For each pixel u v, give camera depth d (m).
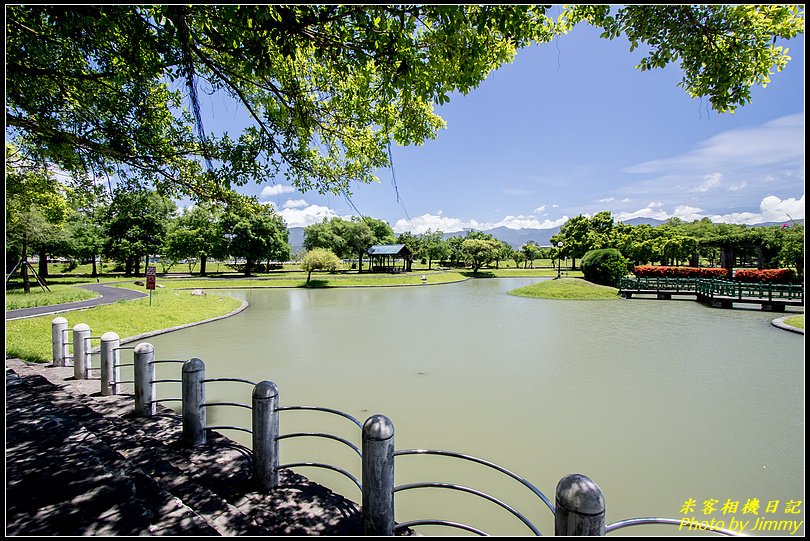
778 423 5.71
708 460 4.68
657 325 14.24
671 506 3.85
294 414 6.03
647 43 3.42
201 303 18.44
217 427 3.58
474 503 3.86
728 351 10.11
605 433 5.38
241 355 9.73
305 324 14.70
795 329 12.48
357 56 2.81
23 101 4.21
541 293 25.84
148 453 3.30
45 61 3.91
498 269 64.06
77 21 2.99
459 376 8.00
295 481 3.06
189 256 46.81
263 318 16.39
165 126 5.05
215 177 4.45
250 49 2.85
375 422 2.37
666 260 40.66
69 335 10.09
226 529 2.34
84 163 4.89
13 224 18.66
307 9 2.62
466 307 20.30
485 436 5.28
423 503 3.86
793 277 22.39
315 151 5.15
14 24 3.28
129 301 15.55
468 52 2.98
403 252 56.19
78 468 2.66
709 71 3.37
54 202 14.11
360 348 10.56
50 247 30.41
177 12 2.71
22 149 5.34
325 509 2.69
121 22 3.00
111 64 4.01
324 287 35.44
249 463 3.30
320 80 4.38
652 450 4.91
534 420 5.81
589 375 8.05
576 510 1.67
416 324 14.75
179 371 8.14
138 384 4.26
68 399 4.59
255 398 2.94
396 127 4.56
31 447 2.99
